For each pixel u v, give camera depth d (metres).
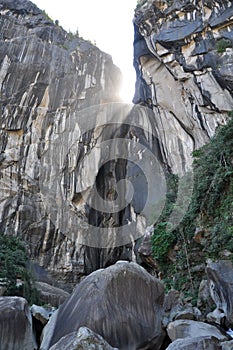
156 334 3.81
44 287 11.97
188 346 3.34
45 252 17.19
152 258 10.22
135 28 15.45
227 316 5.23
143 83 15.44
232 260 6.04
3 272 9.41
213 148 9.07
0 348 3.54
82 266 17.73
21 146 18.20
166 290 8.27
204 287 6.76
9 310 3.73
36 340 4.11
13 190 17.38
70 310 3.87
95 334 3.20
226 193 7.88
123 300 3.82
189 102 13.12
